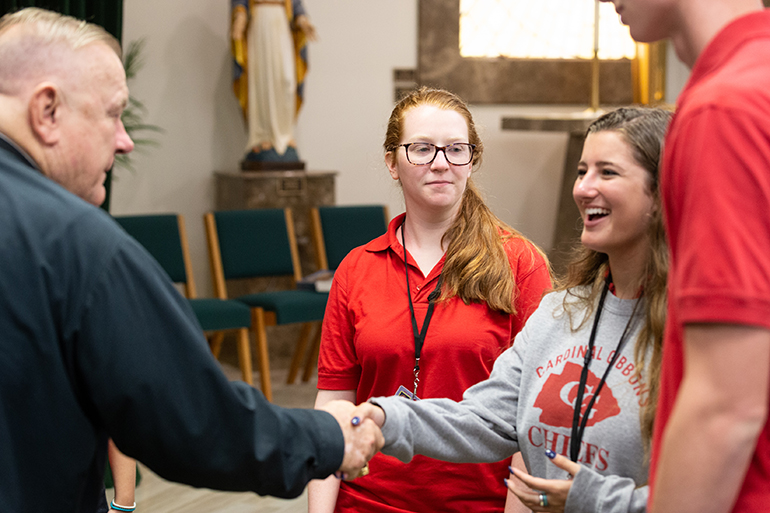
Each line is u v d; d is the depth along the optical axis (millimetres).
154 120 6250
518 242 1920
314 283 5309
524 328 1613
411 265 1887
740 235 875
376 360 1843
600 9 7684
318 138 6840
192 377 1194
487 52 7449
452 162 1854
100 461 1241
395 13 7004
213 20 6387
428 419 1564
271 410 1307
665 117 1331
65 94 1205
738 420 883
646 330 1342
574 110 7680
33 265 1134
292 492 1322
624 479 1290
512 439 1586
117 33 4254
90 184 1278
